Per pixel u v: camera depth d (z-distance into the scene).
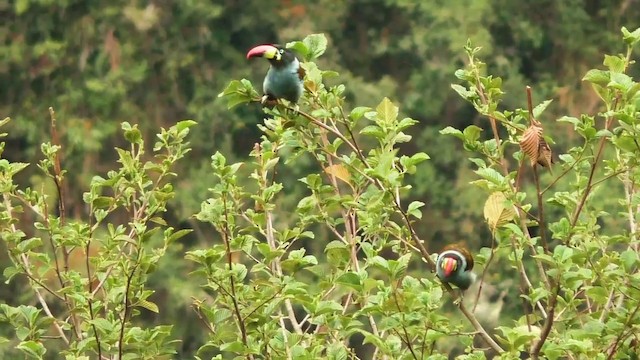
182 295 25.17
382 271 8.06
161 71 30.67
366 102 29.59
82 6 30.83
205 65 30.78
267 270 9.45
